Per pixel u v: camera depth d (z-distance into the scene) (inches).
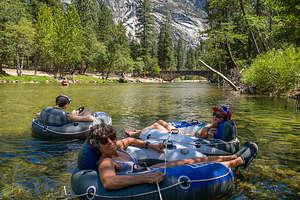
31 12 2630.4
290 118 338.3
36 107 428.1
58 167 160.6
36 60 2208.4
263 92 743.7
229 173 131.4
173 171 119.9
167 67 3991.1
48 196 123.3
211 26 1222.9
